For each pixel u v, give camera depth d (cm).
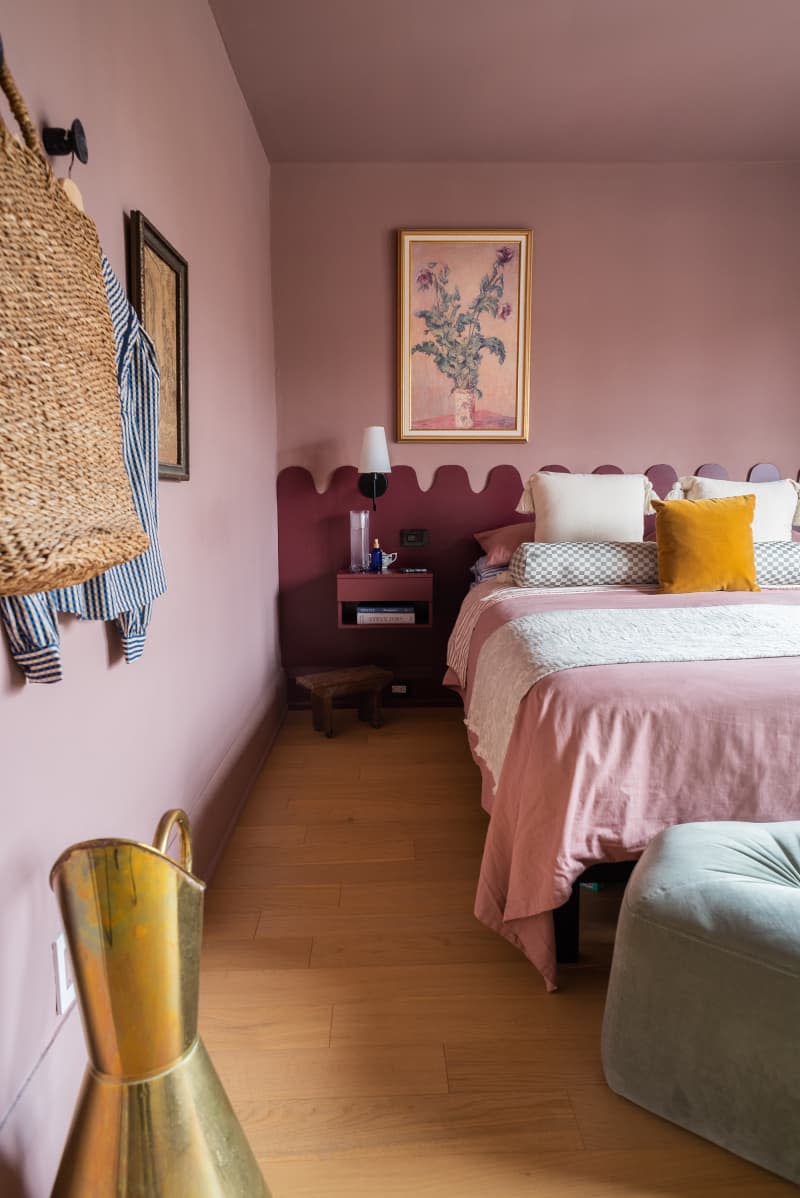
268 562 356
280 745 343
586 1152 133
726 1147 132
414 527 388
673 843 152
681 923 133
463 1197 125
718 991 130
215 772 236
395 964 185
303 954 188
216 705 241
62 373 89
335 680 356
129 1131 91
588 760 169
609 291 377
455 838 250
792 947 123
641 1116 141
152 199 180
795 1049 122
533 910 169
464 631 315
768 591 296
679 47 270
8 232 80
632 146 351
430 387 379
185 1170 92
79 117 136
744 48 271
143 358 145
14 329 80
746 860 145
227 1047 158
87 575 90
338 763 318
